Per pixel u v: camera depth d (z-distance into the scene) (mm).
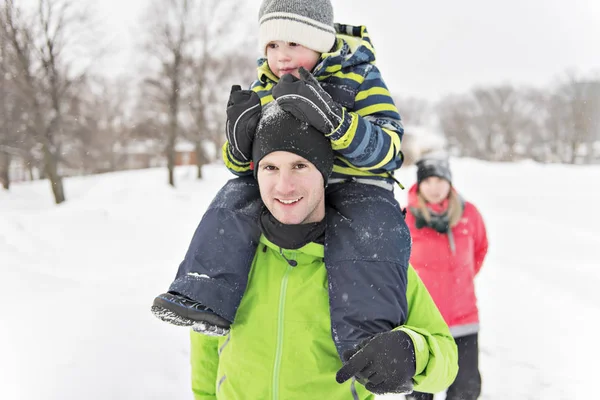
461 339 3789
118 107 45000
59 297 4512
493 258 9109
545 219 12992
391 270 1694
